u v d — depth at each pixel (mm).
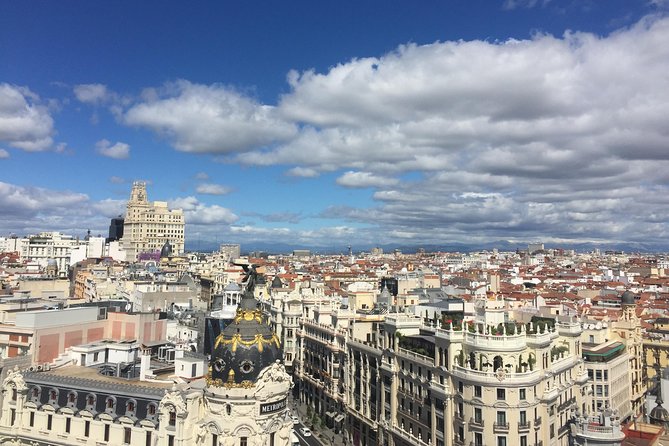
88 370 94562
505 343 96812
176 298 197500
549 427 99625
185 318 148375
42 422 83062
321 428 148375
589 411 124688
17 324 99438
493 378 94812
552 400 99688
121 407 78938
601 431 70562
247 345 74875
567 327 119188
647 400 102062
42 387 84438
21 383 84688
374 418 128250
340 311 154125
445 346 103500
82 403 81375
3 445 83562
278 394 74750
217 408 73188
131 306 134375
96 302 142125
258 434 72375
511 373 94688
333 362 149500
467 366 98625
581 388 117438
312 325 165750
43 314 100500
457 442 99125
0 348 98062
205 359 94750
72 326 103625
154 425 75562
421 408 109812
